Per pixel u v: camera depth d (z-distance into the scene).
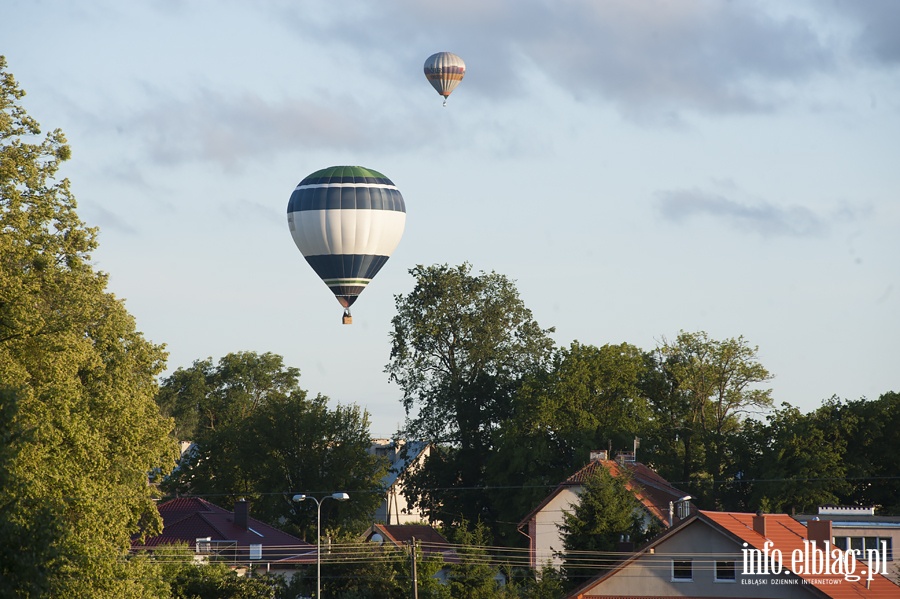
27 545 98.56
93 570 128.50
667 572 176.50
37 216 156.62
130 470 158.38
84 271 165.12
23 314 144.12
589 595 180.00
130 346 174.75
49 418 132.25
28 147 159.88
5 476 101.19
